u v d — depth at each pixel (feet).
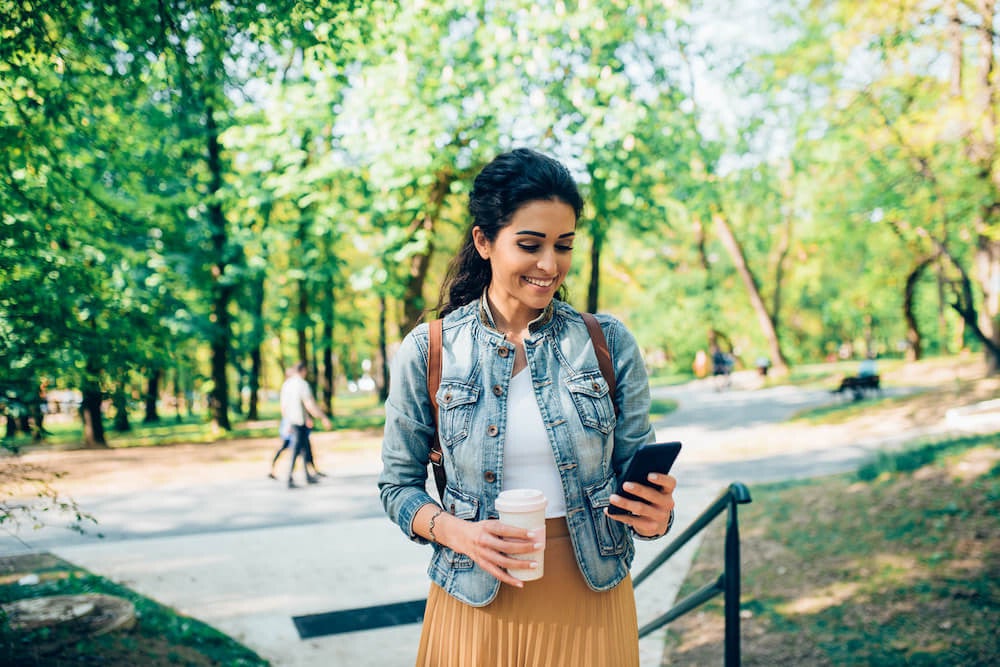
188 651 13.92
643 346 107.45
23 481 12.67
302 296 59.52
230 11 11.69
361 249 48.24
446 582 5.45
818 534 18.88
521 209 5.08
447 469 5.53
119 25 11.25
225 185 45.85
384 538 23.61
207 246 44.29
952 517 17.83
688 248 104.01
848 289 111.24
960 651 12.39
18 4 10.85
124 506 30.25
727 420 52.95
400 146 41.93
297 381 34.35
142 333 14.01
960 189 41.22
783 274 111.65
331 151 47.65
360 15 13.78
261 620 16.52
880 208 51.08
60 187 13.50
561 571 5.28
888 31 37.37
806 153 52.95
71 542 23.58
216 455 45.85
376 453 44.50
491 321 5.59
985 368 54.03
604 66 38.11
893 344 173.37
